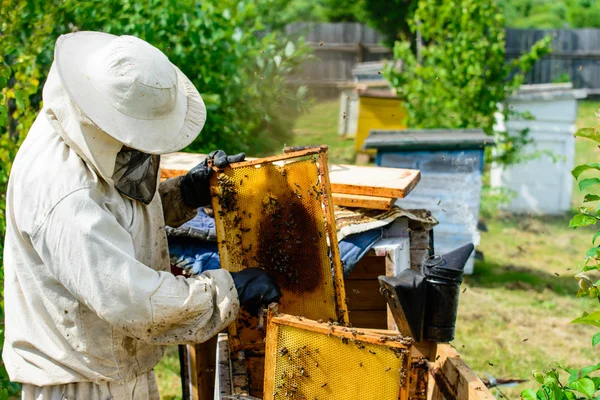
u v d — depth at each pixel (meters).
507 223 9.81
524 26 26.34
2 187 4.12
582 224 2.64
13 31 4.70
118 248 2.31
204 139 5.60
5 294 2.55
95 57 2.44
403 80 10.11
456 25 9.41
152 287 2.33
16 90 3.86
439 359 3.16
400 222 3.35
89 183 2.33
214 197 2.79
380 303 3.47
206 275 2.50
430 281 2.66
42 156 2.37
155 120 2.39
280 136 6.61
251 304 2.55
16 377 2.54
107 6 5.41
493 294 7.23
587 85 22.78
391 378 2.24
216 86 5.61
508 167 10.04
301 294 2.79
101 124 2.28
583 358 5.72
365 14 22.12
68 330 2.44
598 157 13.72
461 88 9.34
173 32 5.56
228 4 6.03
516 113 9.48
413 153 6.98
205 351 3.66
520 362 5.57
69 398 2.50
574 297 7.25
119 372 2.51
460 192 6.99
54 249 2.29
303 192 2.71
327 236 2.69
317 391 2.35
